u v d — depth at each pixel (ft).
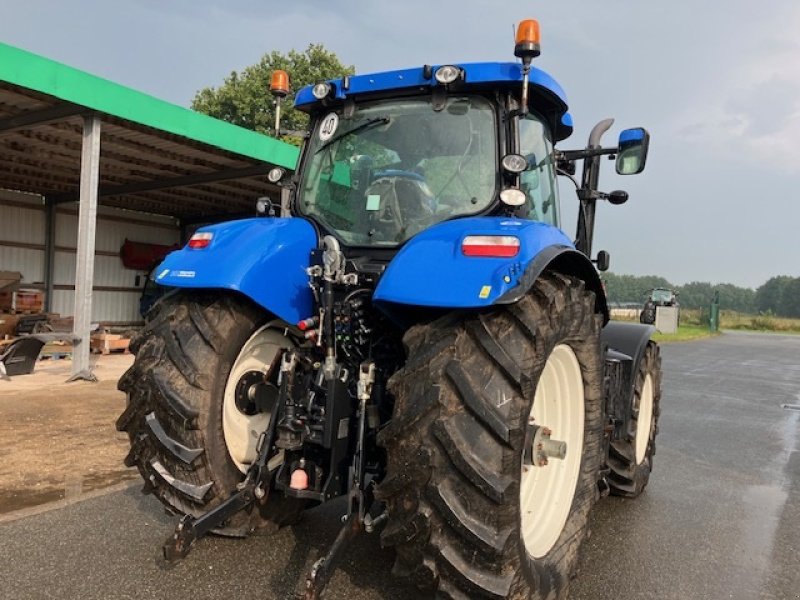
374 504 9.08
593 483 10.80
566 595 9.91
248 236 10.44
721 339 91.09
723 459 19.65
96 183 29.09
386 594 9.66
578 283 9.47
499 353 7.80
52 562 10.41
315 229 11.05
